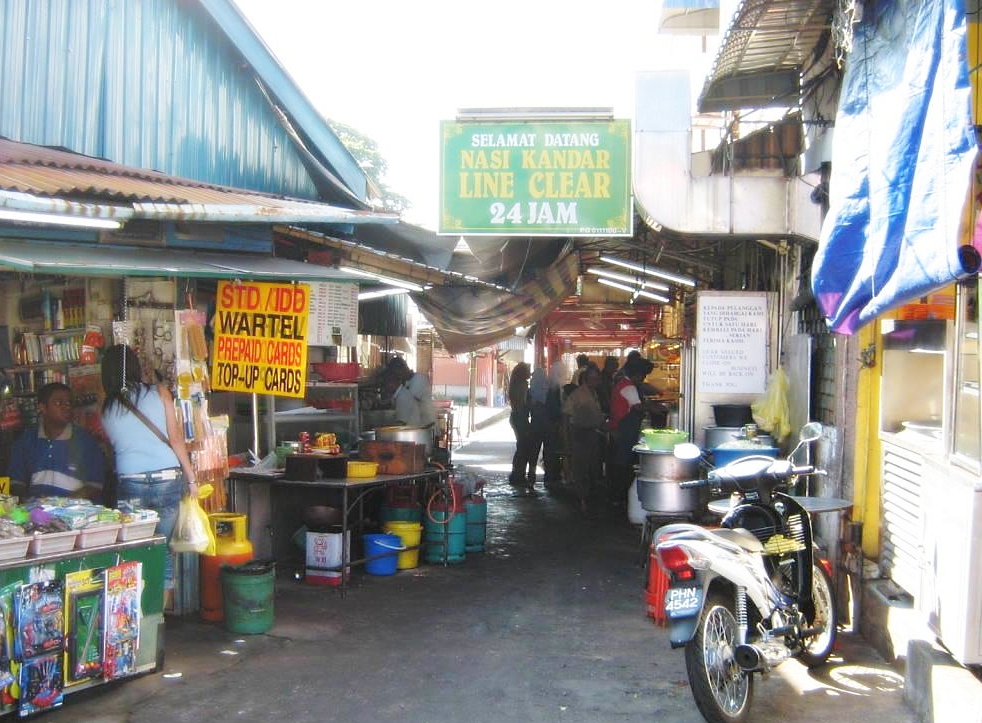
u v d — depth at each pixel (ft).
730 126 25.79
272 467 27.86
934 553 16.60
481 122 27.30
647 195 25.05
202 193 22.21
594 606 24.75
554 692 18.26
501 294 37.50
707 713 15.67
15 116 23.59
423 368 79.56
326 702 17.60
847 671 19.25
